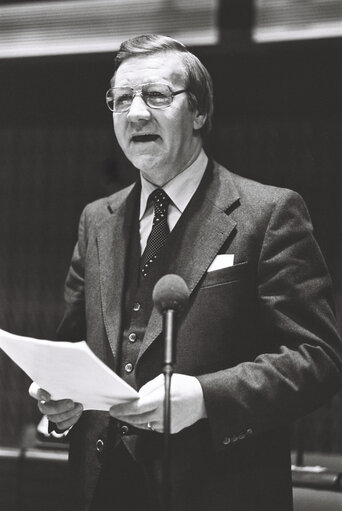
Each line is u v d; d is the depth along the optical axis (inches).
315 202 308.2
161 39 131.0
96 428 124.3
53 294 338.0
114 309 126.7
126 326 126.2
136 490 121.3
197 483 116.6
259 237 123.7
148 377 120.3
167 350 102.4
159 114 125.7
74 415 119.8
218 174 133.1
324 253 305.0
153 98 126.7
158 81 126.2
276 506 119.0
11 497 172.6
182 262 124.5
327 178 307.7
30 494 172.1
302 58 291.7
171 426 110.9
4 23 320.2
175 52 130.6
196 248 124.6
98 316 128.4
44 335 337.1
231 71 298.7
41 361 107.0
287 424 120.3
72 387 110.9
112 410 110.3
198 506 116.1
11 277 341.4
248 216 125.2
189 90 130.3
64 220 338.3
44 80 319.3
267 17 293.9
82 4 313.0
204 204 128.5
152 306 124.3
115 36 309.0
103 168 334.0
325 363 117.5
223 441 114.2
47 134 340.5
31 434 197.8
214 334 119.1
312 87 295.4
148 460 117.8
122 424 121.5
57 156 339.6
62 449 177.3
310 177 309.3
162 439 118.2
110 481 121.9
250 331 122.6
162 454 117.5
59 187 339.3
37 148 341.1
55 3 314.8
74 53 310.3
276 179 312.5
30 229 341.1
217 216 126.3
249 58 295.1
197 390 113.1
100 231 136.2
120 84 128.3
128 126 127.3
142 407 108.7
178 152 128.5
